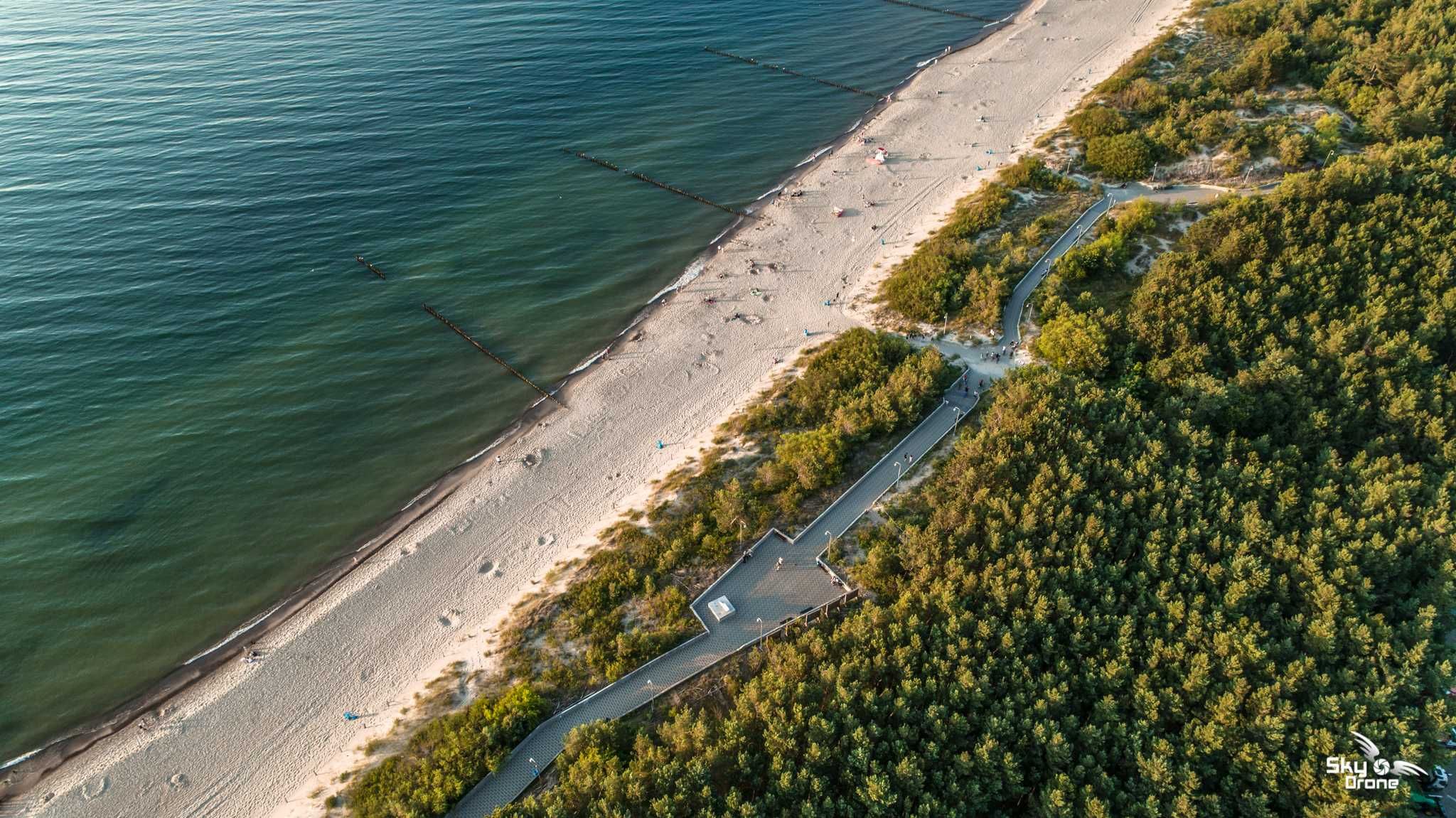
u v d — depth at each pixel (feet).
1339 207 279.28
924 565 194.90
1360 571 186.09
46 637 205.36
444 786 167.02
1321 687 164.04
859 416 241.14
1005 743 160.35
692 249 343.67
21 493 234.99
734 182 386.93
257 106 432.25
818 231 348.38
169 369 276.62
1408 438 219.82
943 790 154.81
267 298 307.78
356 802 170.19
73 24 537.24
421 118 426.51
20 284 304.71
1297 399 229.45
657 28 536.01
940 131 412.98
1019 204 336.08
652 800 154.51
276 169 379.35
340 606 214.48
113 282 308.60
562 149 408.05
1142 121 372.99
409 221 350.84
